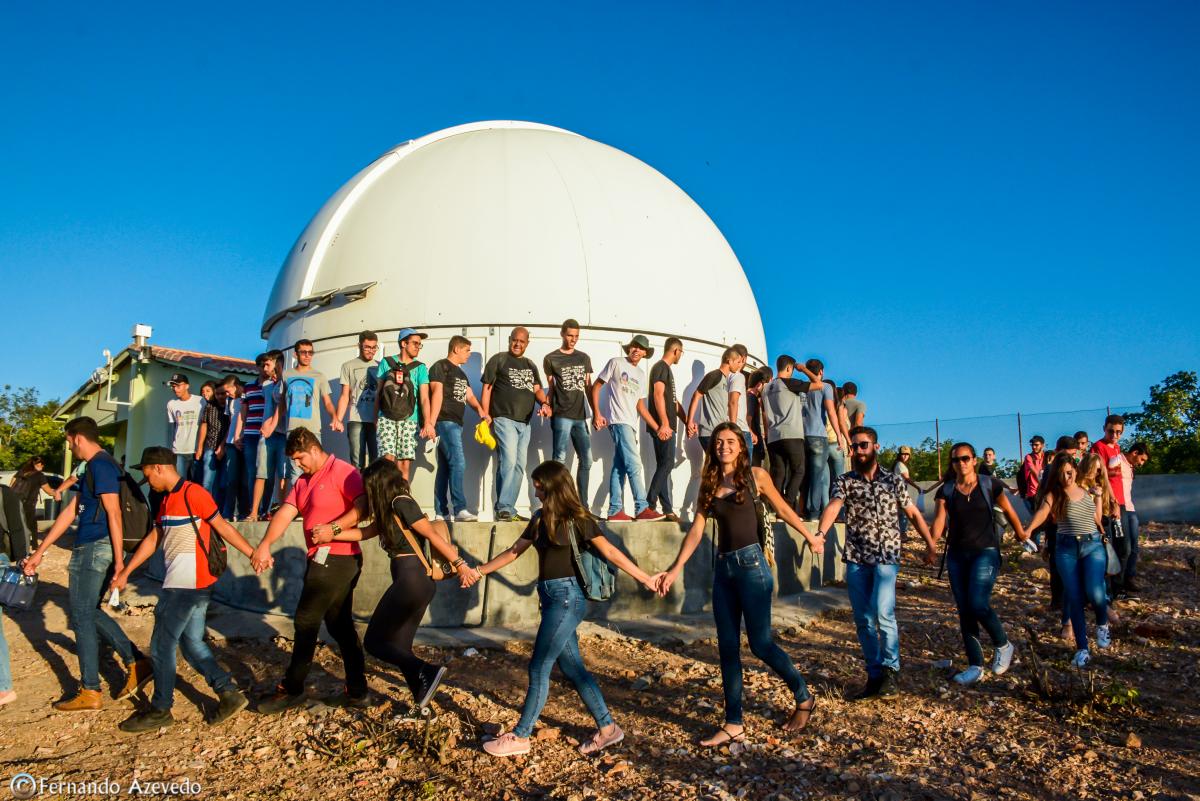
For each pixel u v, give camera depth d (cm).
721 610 481
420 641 673
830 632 740
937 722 511
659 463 830
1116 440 889
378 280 957
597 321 942
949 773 434
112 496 534
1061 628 725
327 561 510
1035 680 574
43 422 2964
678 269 1027
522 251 946
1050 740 480
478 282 930
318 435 961
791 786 419
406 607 499
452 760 458
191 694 569
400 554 507
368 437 846
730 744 470
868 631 556
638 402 834
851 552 566
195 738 493
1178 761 450
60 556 1068
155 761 461
